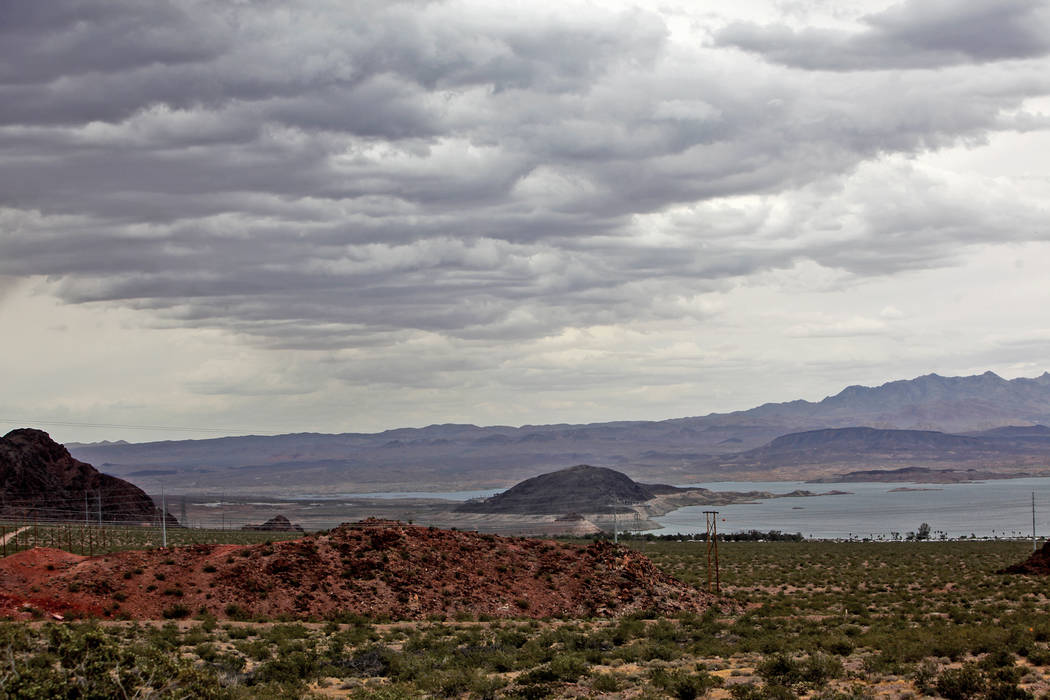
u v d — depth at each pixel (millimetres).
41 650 35906
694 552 146000
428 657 44062
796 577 98375
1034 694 32062
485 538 77000
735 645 47375
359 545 70125
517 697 35375
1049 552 96625
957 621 56406
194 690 27547
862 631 52500
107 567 63500
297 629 53781
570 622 62156
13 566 62281
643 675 38531
